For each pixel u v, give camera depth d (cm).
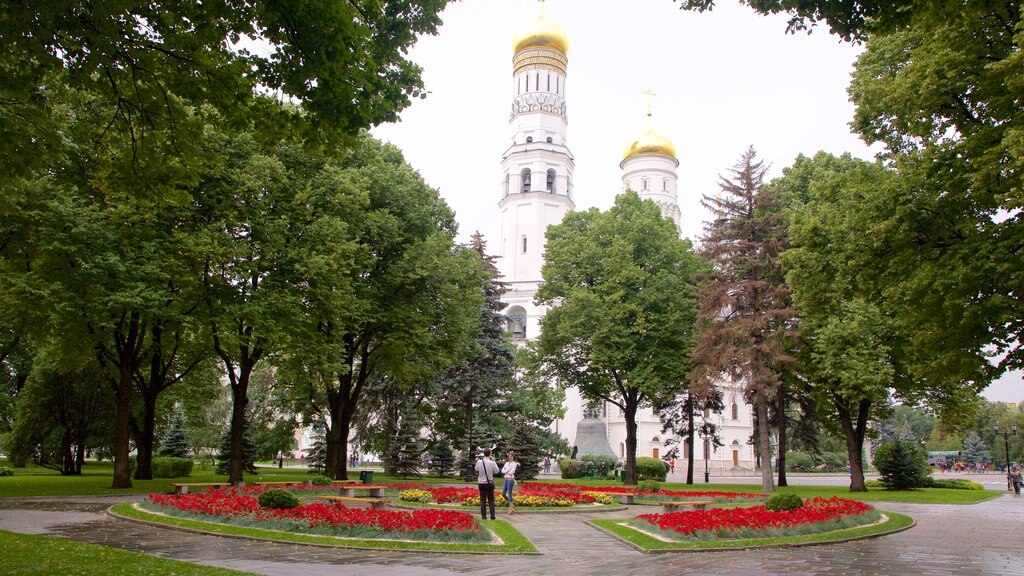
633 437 4041
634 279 3928
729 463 7819
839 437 4241
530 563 1237
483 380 4484
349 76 1142
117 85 1272
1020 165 1248
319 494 2512
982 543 1596
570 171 8225
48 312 2300
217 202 2719
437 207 3862
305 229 2822
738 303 3375
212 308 2667
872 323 3189
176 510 1766
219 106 1220
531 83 8175
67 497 2400
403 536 1440
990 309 1496
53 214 2280
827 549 1473
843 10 1129
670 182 8781
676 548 1403
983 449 9600
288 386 4550
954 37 1569
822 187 2197
